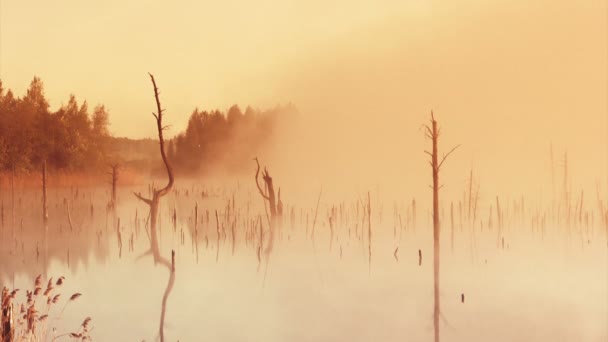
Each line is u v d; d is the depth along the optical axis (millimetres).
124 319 15641
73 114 65938
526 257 27125
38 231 36188
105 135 69375
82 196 56688
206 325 15125
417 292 19516
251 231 34844
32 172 59938
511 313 16484
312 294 19266
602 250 29203
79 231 36188
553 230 37719
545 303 17562
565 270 23484
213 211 50406
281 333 14305
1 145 56875
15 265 24531
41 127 62375
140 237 35375
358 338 13938
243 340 13727
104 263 25797
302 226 41406
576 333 14297
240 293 19562
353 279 22078
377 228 39719
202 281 21734
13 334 9164
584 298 18312
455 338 13891
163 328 14727
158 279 22047
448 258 27000
